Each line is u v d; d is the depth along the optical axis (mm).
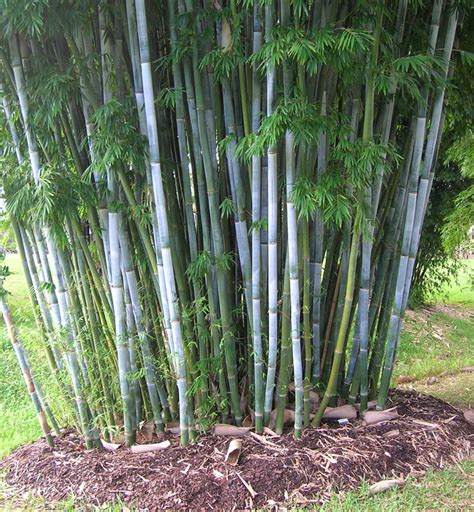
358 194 2307
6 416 3486
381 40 2281
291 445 2486
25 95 2281
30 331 2707
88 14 2246
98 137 2215
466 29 2949
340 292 2717
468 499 2252
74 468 2471
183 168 2455
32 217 2328
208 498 2184
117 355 2602
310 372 2736
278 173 2441
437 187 5703
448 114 3266
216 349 2576
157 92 2459
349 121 2400
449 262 8938
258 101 2309
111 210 2371
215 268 2514
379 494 2260
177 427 2699
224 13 2238
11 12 1989
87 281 2582
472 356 5125
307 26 2277
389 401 3119
